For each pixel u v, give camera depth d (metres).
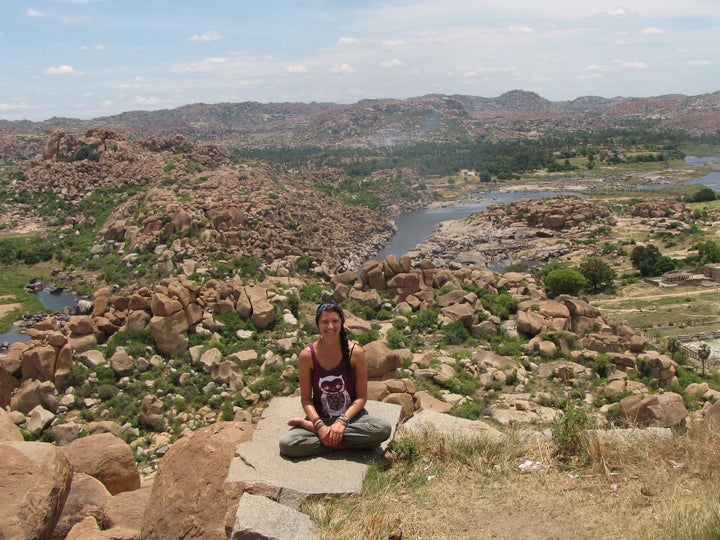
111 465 10.72
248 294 35.03
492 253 99.75
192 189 93.06
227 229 75.56
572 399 26.05
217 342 31.06
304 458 7.75
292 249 76.94
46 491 7.41
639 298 68.75
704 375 35.97
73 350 29.67
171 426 25.38
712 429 9.52
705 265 77.06
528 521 7.00
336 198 132.25
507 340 35.34
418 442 8.62
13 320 60.56
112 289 65.19
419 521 6.97
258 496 6.65
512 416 22.28
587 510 7.20
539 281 68.12
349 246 98.12
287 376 27.78
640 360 31.41
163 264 66.25
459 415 21.66
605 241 100.19
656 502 7.34
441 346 33.41
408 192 161.50
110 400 26.97
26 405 26.52
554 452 8.72
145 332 30.67
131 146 114.12
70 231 88.94
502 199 158.75
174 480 7.47
